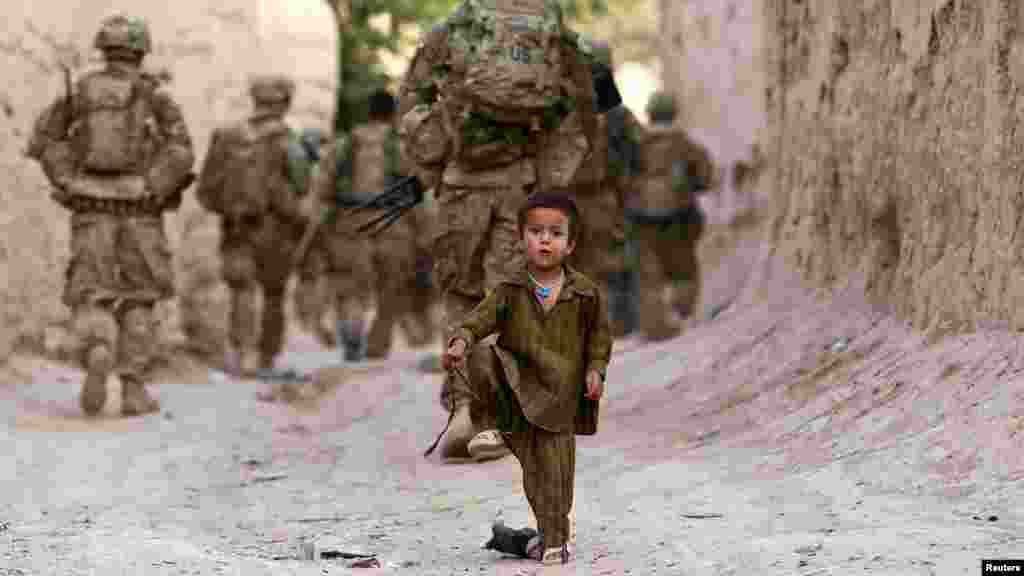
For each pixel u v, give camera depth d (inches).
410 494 514.9
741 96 1395.2
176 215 1243.2
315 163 1280.8
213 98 1317.7
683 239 1195.9
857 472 421.7
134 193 810.2
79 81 813.9
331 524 455.8
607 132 991.6
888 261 594.6
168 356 1149.1
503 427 370.6
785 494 419.5
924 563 313.0
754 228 1333.7
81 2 1113.4
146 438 711.1
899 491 396.2
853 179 638.5
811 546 340.5
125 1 1182.9
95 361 800.3
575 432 375.6
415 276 1242.6
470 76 611.8
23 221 978.7
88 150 800.9
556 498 366.9
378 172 1170.0
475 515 453.1
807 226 711.1
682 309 1209.4
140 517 474.6
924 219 546.0
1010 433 397.4
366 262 1186.0
